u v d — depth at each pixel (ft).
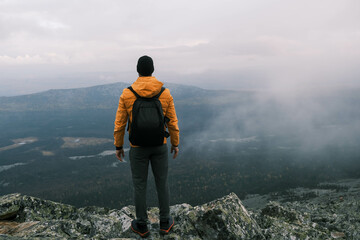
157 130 12.17
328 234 17.10
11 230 12.85
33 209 15.38
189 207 19.38
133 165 13.21
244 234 13.76
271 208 20.86
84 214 16.38
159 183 13.64
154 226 15.38
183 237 13.70
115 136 12.80
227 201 15.20
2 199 15.43
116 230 14.92
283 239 14.98
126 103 12.22
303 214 21.13
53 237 11.19
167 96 12.58
